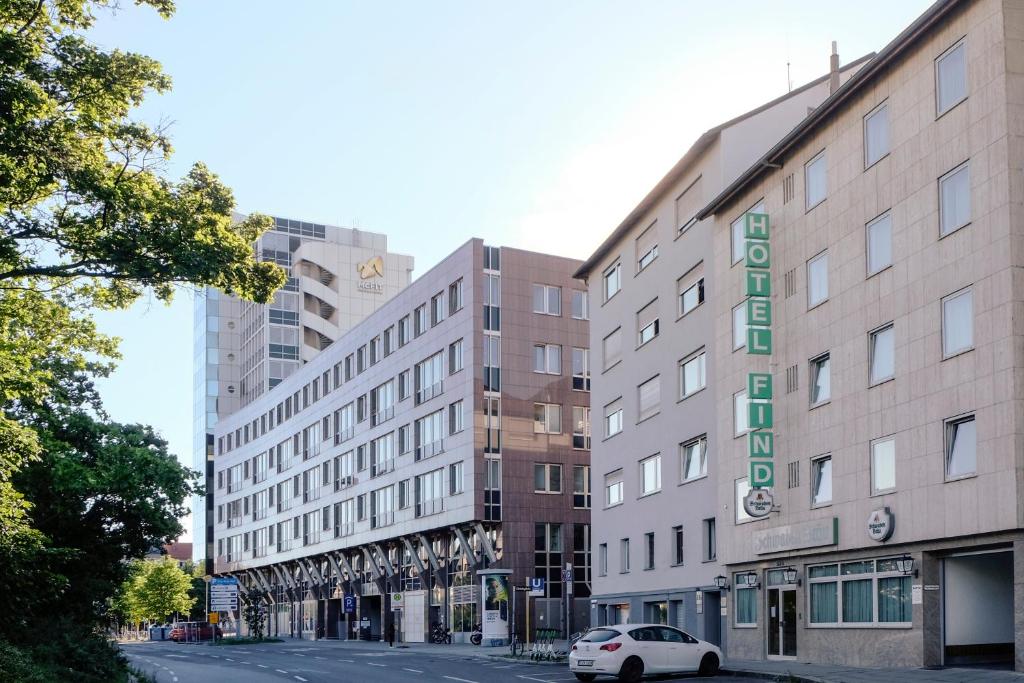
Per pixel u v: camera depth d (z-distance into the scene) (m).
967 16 21.83
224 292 19.02
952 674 20.44
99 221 17.23
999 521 20.03
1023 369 19.94
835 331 26.27
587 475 59.16
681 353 36.19
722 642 31.72
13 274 17.28
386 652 49.25
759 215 29.72
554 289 60.19
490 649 47.97
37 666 21.38
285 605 88.75
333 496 76.50
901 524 23.11
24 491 29.84
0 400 21.45
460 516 56.91
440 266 61.31
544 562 56.75
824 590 26.64
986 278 20.84
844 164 26.27
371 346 71.31
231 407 117.81
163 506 32.97
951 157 22.14
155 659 46.56
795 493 27.69
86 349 22.98
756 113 33.72
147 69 17.94
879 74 24.88
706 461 33.94
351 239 119.00
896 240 23.92
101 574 33.47
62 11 17.73
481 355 57.19
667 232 37.78
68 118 17.16
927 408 22.48
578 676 24.81
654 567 37.81
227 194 19.09
